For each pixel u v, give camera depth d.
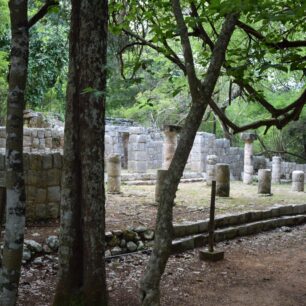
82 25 4.62
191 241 8.78
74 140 4.79
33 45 17.16
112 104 24.33
